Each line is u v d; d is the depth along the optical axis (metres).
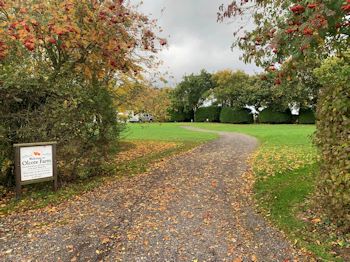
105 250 4.53
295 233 4.89
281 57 5.32
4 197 7.29
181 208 6.31
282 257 4.26
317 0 3.78
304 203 6.02
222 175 9.16
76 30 7.72
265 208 6.13
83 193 7.45
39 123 7.68
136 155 13.71
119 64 9.12
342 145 4.50
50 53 9.40
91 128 8.57
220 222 5.55
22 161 7.02
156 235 5.02
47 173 7.41
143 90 15.38
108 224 5.49
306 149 13.16
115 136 9.37
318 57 5.79
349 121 4.45
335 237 4.62
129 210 6.21
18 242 4.81
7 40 7.66
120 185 8.17
